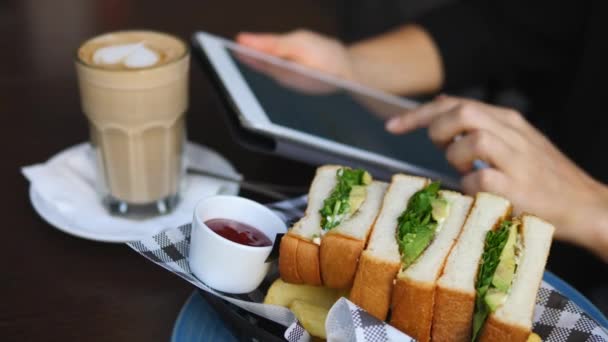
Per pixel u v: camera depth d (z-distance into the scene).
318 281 0.60
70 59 0.95
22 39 0.98
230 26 1.07
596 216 0.74
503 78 1.13
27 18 1.04
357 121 0.79
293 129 0.70
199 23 1.06
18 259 0.65
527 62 1.11
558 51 1.11
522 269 0.60
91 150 0.74
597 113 0.98
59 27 1.02
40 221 0.70
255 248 0.59
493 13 1.10
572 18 1.08
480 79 1.12
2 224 0.69
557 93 1.11
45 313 0.60
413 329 0.58
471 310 0.57
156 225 0.70
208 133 0.83
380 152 0.73
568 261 0.85
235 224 0.63
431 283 0.57
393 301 0.58
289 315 0.58
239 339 0.58
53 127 0.82
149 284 0.64
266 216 0.63
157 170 0.71
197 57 0.82
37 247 0.67
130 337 0.59
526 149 0.75
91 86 0.68
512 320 0.56
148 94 0.68
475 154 0.73
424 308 0.57
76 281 0.64
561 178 0.76
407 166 0.73
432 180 0.71
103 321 0.60
